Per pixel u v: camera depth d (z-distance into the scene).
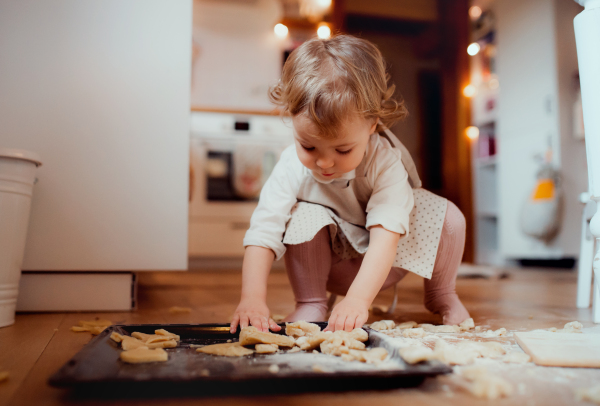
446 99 3.66
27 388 0.53
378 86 0.82
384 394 0.50
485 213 3.62
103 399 0.48
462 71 3.59
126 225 1.26
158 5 1.30
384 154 0.91
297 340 0.68
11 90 1.21
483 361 0.62
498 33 3.48
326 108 0.73
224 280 2.35
